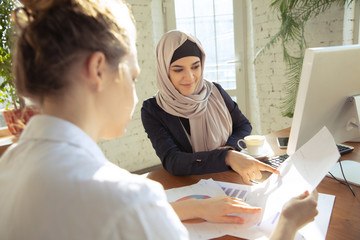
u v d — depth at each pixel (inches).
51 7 14.9
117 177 14.1
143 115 55.9
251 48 117.7
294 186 29.2
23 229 12.9
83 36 14.7
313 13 94.7
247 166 37.2
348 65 30.9
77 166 13.8
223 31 119.3
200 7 117.7
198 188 36.2
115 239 12.7
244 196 32.5
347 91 32.8
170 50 52.2
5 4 62.4
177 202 30.6
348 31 91.7
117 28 16.6
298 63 90.7
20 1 15.6
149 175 43.5
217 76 124.7
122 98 17.5
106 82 16.3
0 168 16.0
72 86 15.3
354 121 34.5
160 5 117.6
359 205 29.0
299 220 21.9
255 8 108.7
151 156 122.0
